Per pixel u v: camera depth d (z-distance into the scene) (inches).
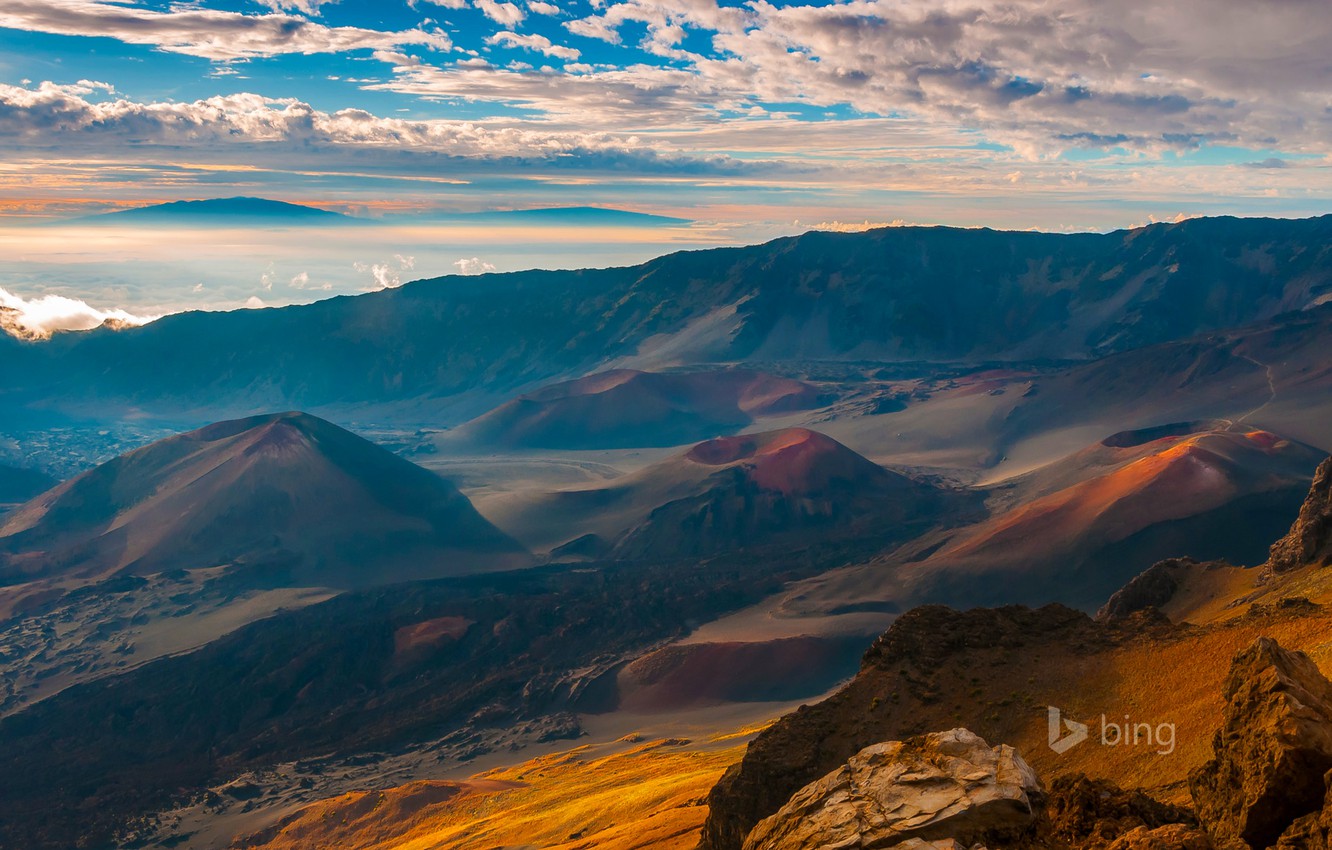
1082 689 2564.0
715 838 2628.0
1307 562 4414.4
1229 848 940.6
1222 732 1120.2
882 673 2938.0
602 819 3924.7
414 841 5004.9
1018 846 1034.7
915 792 1131.3
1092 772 2133.4
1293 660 1133.1
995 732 2516.0
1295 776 989.2
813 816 1143.0
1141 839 970.1
